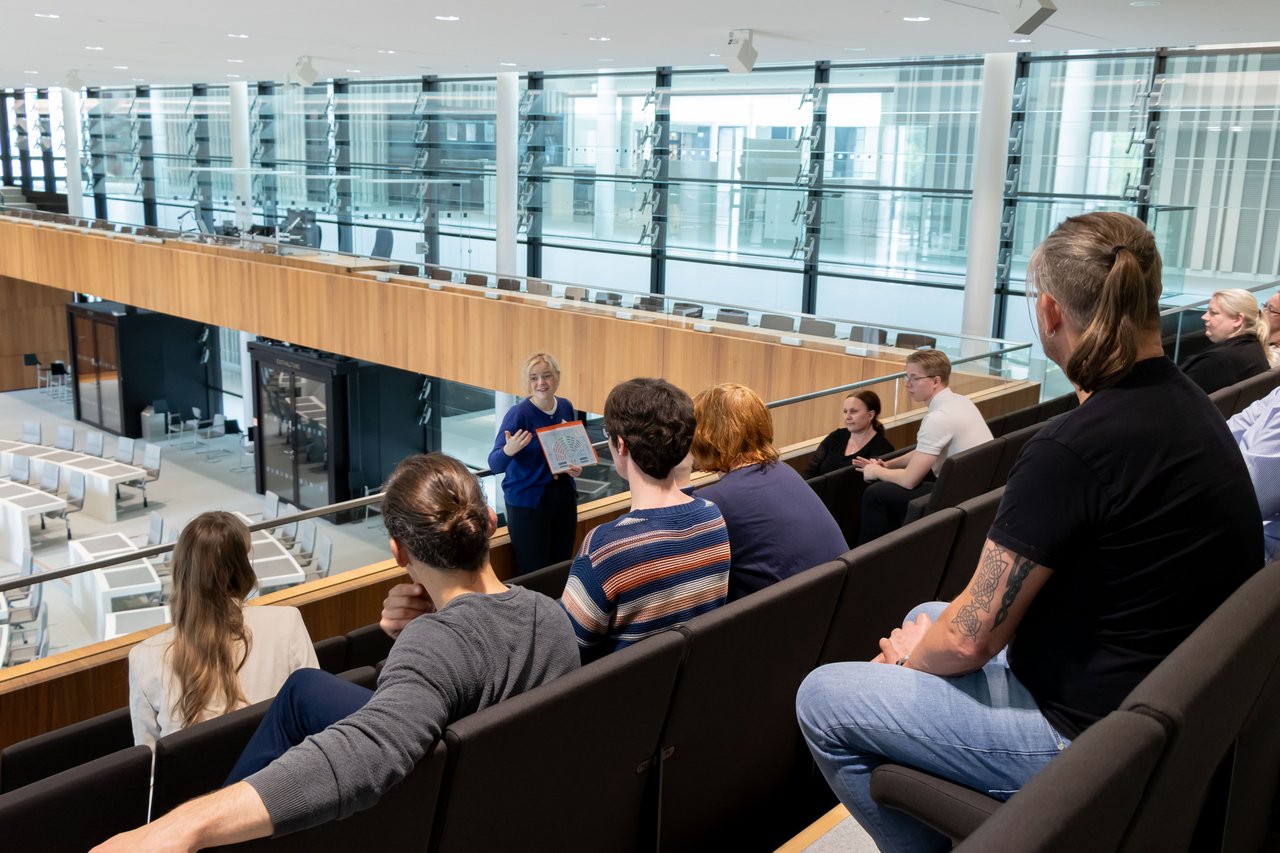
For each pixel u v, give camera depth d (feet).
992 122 35.12
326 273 43.39
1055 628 4.58
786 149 42.16
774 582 8.43
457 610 5.58
